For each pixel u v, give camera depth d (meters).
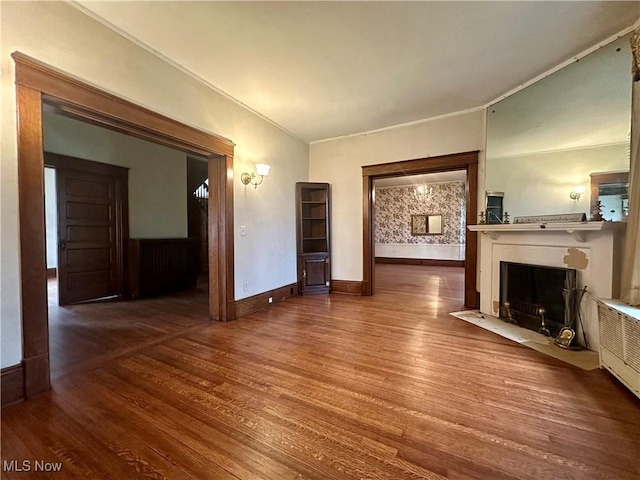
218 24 2.26
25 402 1.83
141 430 1.59
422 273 7.43
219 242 3.47
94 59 2.17
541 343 2.75
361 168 4.86
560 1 2.06
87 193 4.50
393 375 2.17
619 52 2.42
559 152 2.83
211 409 1.78
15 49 1.79
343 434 1.55
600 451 1.40
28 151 1.84
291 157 4.77
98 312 3.93
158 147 5.36
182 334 3.06
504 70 2.96
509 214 3.42
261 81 3.13
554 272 2.90
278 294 4.43
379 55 2.68
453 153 4.08
